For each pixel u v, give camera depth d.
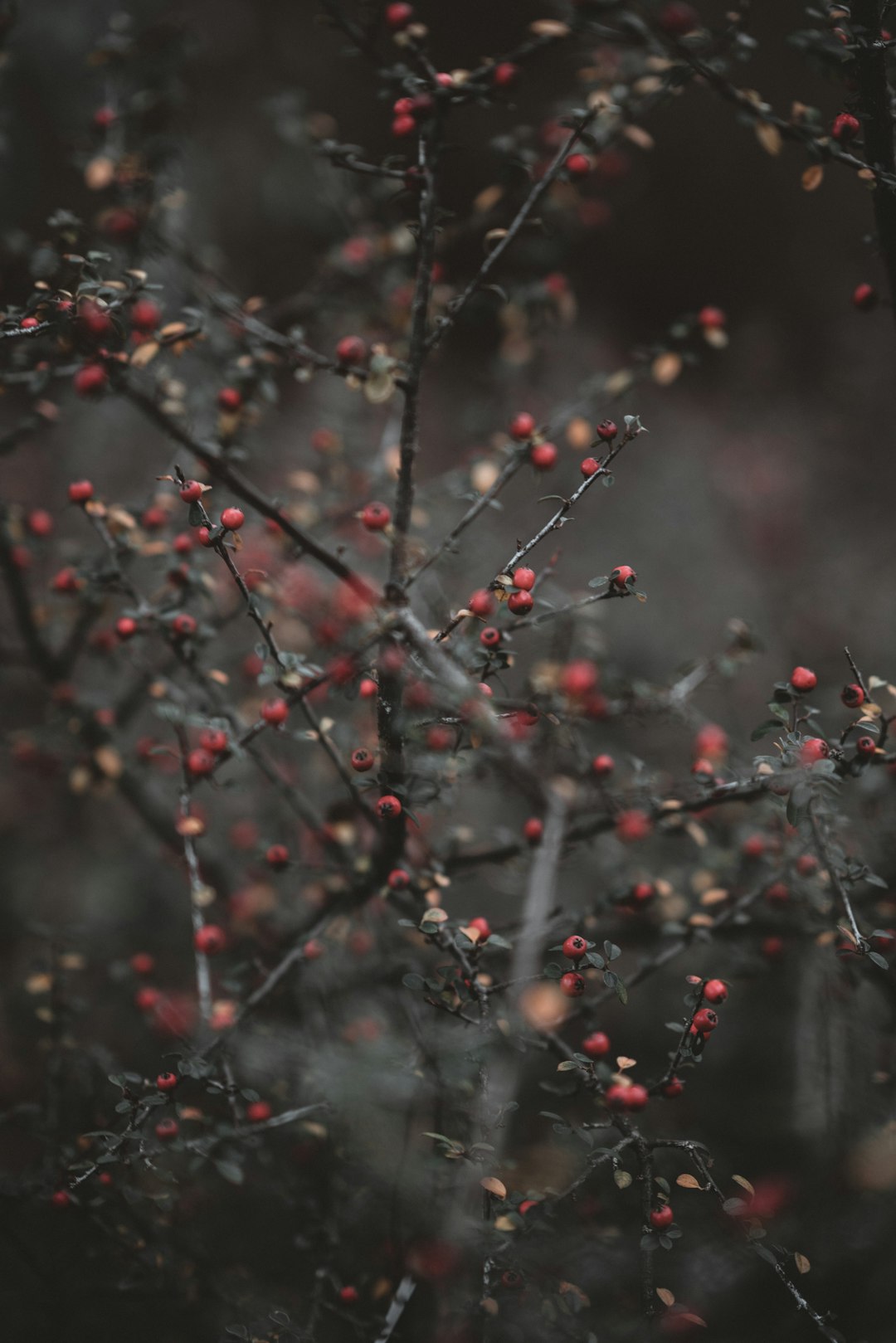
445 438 2.39
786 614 2.12
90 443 1.90
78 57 2.21
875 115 1.26
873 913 1.35
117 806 1.78
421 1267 1.26
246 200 2.80
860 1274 1.35
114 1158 1.24
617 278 3.96
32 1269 1.32
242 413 1.38
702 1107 1.44
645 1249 1.20
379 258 1.47
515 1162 1.28
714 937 1.35
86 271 1.26
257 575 1.26
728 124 3.83
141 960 1.38
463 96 1.27
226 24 2.93
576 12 1.29
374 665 1.24
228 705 1.35
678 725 1.41
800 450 2.86
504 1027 1.24
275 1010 1.38
